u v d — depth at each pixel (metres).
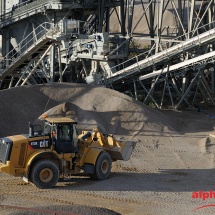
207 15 76.31
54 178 33.69
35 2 73.00
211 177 38.03
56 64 74.19
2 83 74.94
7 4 79.12
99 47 62.38
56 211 27.59
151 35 73.25
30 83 71.31
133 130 50.28
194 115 59.69
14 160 33.19
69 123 34.91
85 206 29.08
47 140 34.09
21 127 49.12
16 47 77.56
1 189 33.44
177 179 37.16
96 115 51.25
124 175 37.78
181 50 57.62
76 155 35.38
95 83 62.62
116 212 28.30
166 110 61.44
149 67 60.97
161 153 44.66
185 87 64.81
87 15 76.44
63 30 58.56
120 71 61.41
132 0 75.50
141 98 65.25
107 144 37.56
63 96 53.31
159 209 30.16
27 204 30.36
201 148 46.44
